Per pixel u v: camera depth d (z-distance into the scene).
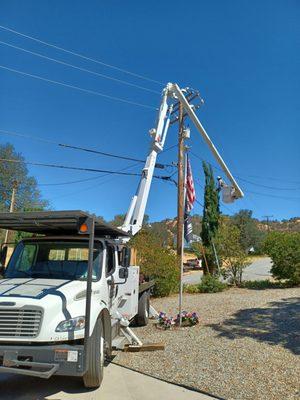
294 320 10.71
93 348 5.92
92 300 6.34
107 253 7.55
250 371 6.84
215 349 8.24
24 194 50.84
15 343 5.46
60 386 6.27
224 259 21.72
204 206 22.36
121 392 6.03
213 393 5.95
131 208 13.46
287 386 6.13
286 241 20.67
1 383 6.43
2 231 27.98
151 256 17.50
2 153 49.97
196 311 13.06
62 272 7.14
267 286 20.78
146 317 11.45
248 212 70.69
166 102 14.97
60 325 5.57
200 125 15.07
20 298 5.66
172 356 7.89
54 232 8.22
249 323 10.70
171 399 5.76
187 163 12.35
